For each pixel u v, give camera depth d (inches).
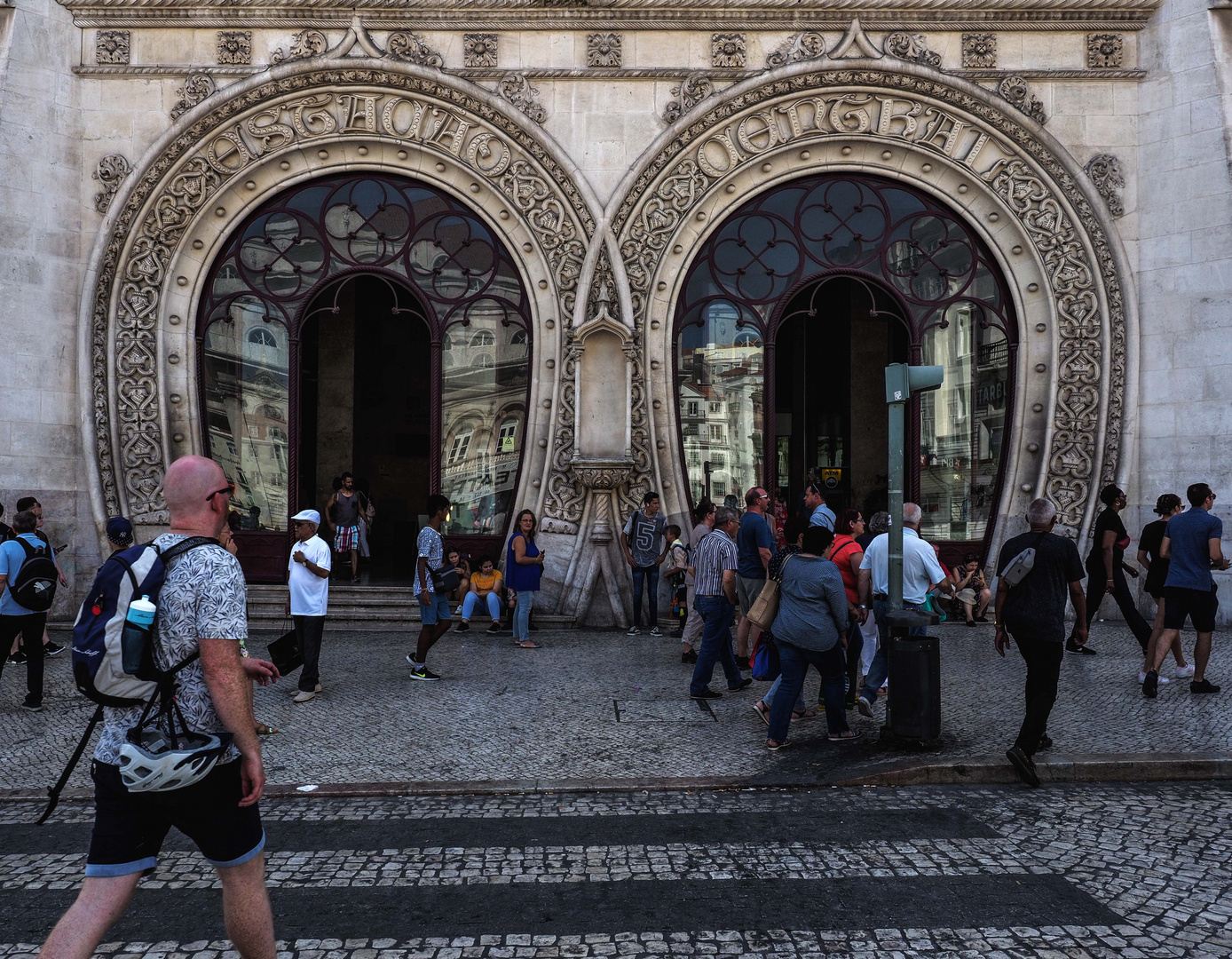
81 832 196.1
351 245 524.7
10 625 301.4
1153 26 500.4
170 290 510.3
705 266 525.0
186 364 512.4
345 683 344.2
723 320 525.3
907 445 534.6
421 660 351.3
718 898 157.3
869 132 514.0
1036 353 514.3
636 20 505.0
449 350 528.1
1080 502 502.3
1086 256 505.0
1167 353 491.2
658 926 146.1
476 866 173.3
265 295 524.7
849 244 527.8
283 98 504.1
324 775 233.9
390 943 140.2
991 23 504.1
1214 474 472.4
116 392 500.4
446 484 529.0
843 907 152.6
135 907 153.3
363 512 639.8
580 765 241.9
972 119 507.5
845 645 300.4
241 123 506.6
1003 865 171.3
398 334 843.4
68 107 497.0
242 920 112.5
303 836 191.5
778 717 256.1
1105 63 506.3
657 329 512.4
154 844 111.0
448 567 352.8
